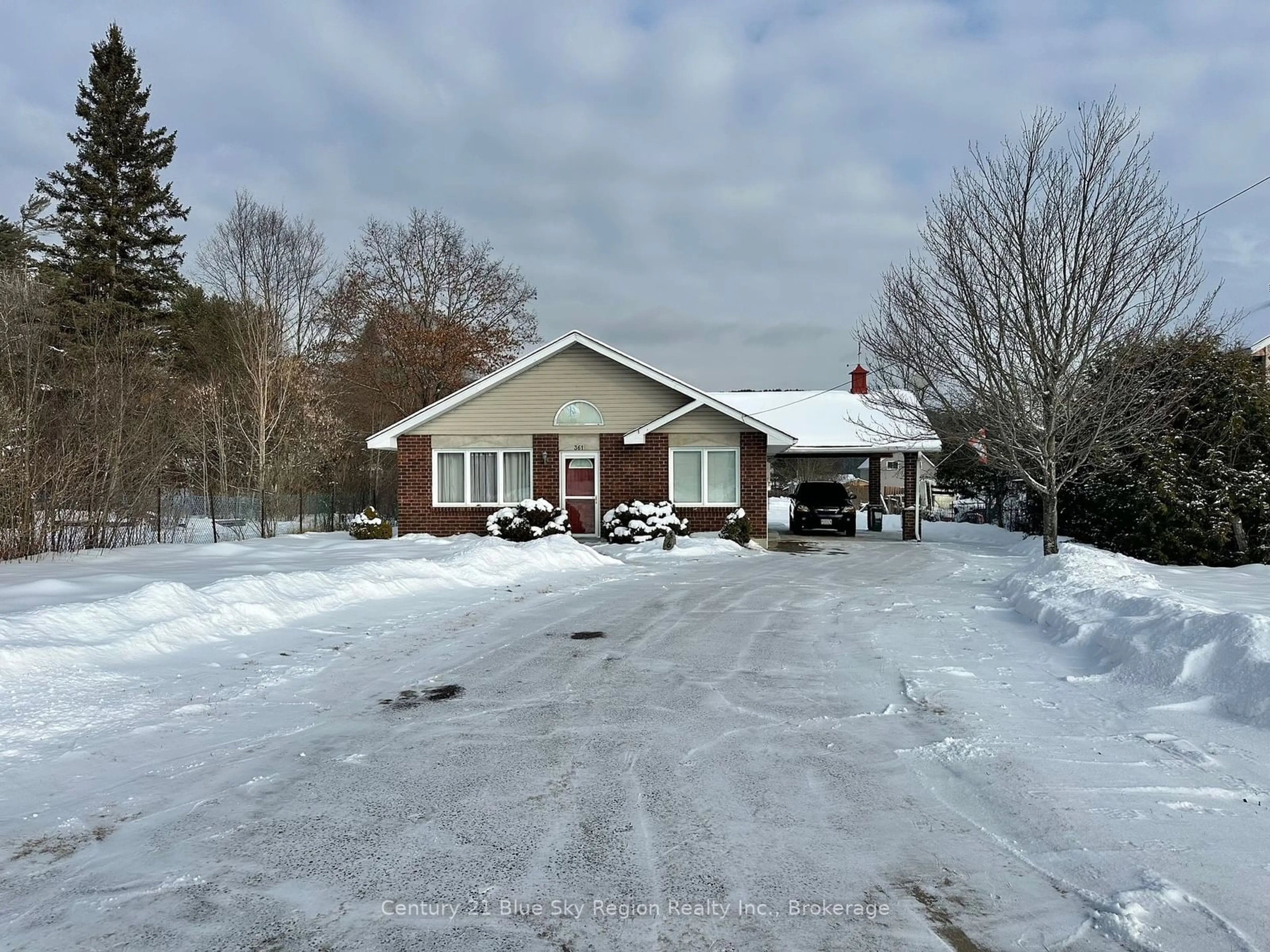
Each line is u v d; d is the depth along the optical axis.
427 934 3.15
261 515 23.73
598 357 21.91
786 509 43.69
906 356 18.27
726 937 3.13
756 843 3.94
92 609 8.04
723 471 21.62
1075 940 3.09
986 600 11.75
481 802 4.45
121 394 17.73
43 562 14.56
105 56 37.41
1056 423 16.45
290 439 32.09
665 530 20.28
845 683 6.98
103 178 37.34
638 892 3.48
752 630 9.41
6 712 5.79
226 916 3.28
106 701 6.17
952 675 7.16
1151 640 7.05
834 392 33.31
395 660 7.79
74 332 30.20
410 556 16.22
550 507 20.91
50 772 4.84
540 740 5.49
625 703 6.39
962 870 3.65
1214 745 5.20
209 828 4.11
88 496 16.64
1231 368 18.06
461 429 22.09
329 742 5.44
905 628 9.51
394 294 37.69
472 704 6.36
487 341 37.62
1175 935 3.08
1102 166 15.62
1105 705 6.16
